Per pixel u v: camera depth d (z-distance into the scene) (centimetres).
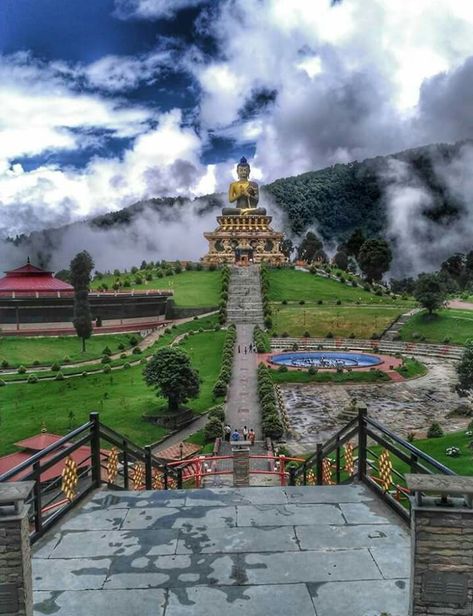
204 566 1027
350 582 970
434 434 5134
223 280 13962
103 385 7300
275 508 1274
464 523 786
